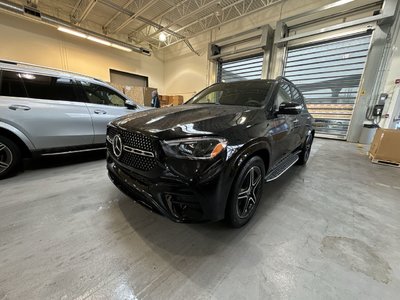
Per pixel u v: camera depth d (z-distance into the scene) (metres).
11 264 1.14
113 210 1.77
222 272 1.14
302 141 3.00
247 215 1.59
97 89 3.12
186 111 1.69
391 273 1.16
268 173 1.90
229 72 9.01
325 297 1.00
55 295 0.97
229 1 7.00
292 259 1.25
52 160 3.32
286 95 2.42
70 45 8.41
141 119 1.52
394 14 4.91
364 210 1.91
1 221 1.56
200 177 1.16
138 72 11.04
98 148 3.14
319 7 5.89
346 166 3.44
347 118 6.15
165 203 1.23
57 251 1.26
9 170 2.42
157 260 1.22
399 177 2.90
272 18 7.32
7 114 2.27
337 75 6.19
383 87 5.52
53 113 2.60
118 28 8.59
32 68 2.54
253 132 1.48
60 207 1.80
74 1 7.31
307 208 1.92
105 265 1.17
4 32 6.81
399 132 3.45
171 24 7.62
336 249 1.35
